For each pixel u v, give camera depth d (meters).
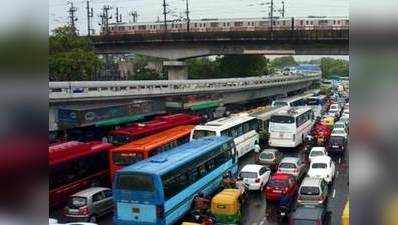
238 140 35.22
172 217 19.80
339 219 21.27
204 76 83.62
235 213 20.69
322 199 20.67
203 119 49.66
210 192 24.66
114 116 38.88
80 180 24.91
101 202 22.14
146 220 18.86
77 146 25.06
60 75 48.44
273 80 75.69
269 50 58.81
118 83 40.34
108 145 27.62
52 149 23.56
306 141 40.44
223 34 59.06
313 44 56.50
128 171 19.22
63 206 23.72
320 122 48.16
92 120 36.19
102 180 26.70
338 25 57.75
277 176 24.83
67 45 52.44
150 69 82.12
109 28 74.38
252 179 26.45
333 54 57.09
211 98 58.41
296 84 93.88
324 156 29.97
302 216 16.72
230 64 83.81
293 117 37.72
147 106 44.22
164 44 64.56
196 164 22.95
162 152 25.16
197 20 66.19
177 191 20.42
